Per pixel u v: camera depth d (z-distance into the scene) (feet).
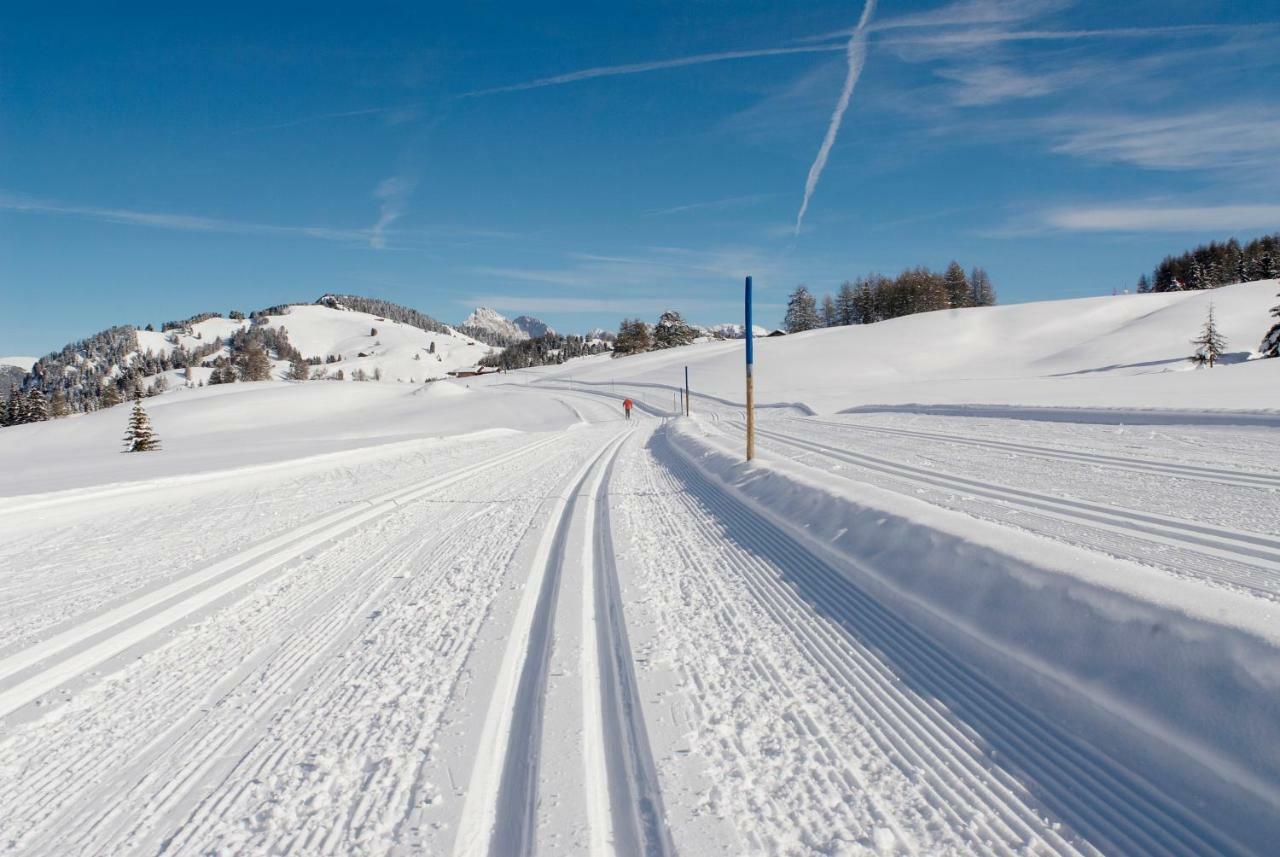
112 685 13.16
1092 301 325.42
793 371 246.06
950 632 13.10
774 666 12.48
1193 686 8.89
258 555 24.21
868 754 9.42
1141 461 35.06
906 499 21.54
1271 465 32.04
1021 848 7.34
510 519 29.43
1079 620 11.22
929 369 250.37
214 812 8.80
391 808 8.63
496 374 483.10
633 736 10.25
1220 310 244.63
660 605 16.29
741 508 28.45
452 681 12.46
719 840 7.66
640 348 469.16
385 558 23.06
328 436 144.77
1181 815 7.57
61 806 9.15
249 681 13.09
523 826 8.09
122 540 28.55
